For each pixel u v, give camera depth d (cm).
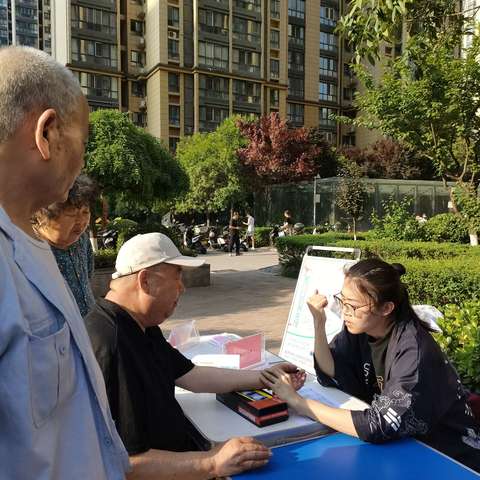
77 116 107
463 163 998
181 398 219
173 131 3819
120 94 3891
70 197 226
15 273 93
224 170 2775
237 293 929
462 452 194
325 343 241
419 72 673
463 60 850
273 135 2850
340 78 4853
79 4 3659
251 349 257
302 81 4588
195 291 952
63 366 98
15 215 104
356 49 433
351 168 2294
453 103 847
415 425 182
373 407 185
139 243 182
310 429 189
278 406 192
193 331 304
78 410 103
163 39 3725
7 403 87
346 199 1609
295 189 2472
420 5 470
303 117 4638
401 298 210
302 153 2872
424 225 1111
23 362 88
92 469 103
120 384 163
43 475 92
